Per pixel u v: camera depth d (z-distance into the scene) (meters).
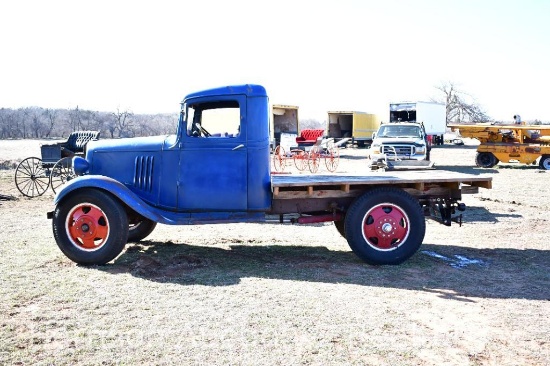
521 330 3.95
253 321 4.07
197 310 4.31
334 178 6.19
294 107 30.30
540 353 3.54
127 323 4.02
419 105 35.94
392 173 7.10
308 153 19.23
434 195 6.38
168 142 6.12
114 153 6.31
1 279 5.18
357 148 36.28
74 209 5.75
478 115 66.81
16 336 3.77
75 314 4.21
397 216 5.95
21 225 8.45
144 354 3.47
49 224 8.55
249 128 5.92
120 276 5.32
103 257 5.67
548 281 5.31
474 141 49.66
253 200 5.96
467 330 3.94
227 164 5.95
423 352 3.54
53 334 3.81
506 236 7.64
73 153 13.63
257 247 6.88
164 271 5.56
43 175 13.46
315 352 3.52
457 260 6.18
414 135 17.36
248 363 3.35
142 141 6.25
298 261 6.07
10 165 19.56
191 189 6.02
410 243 5.93
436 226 8.53
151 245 6.92
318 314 4.23
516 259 6.22
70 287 4.93
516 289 5.02
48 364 3.33
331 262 6.04
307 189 5.98
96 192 5.69
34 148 29.03
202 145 5.98
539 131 20.42
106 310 4.30
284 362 3.37
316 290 4.89
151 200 6.15
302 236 7.68
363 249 5.87
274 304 4.46
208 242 7.16
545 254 6.48
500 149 20.19
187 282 5.14
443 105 40.34
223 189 5.97
